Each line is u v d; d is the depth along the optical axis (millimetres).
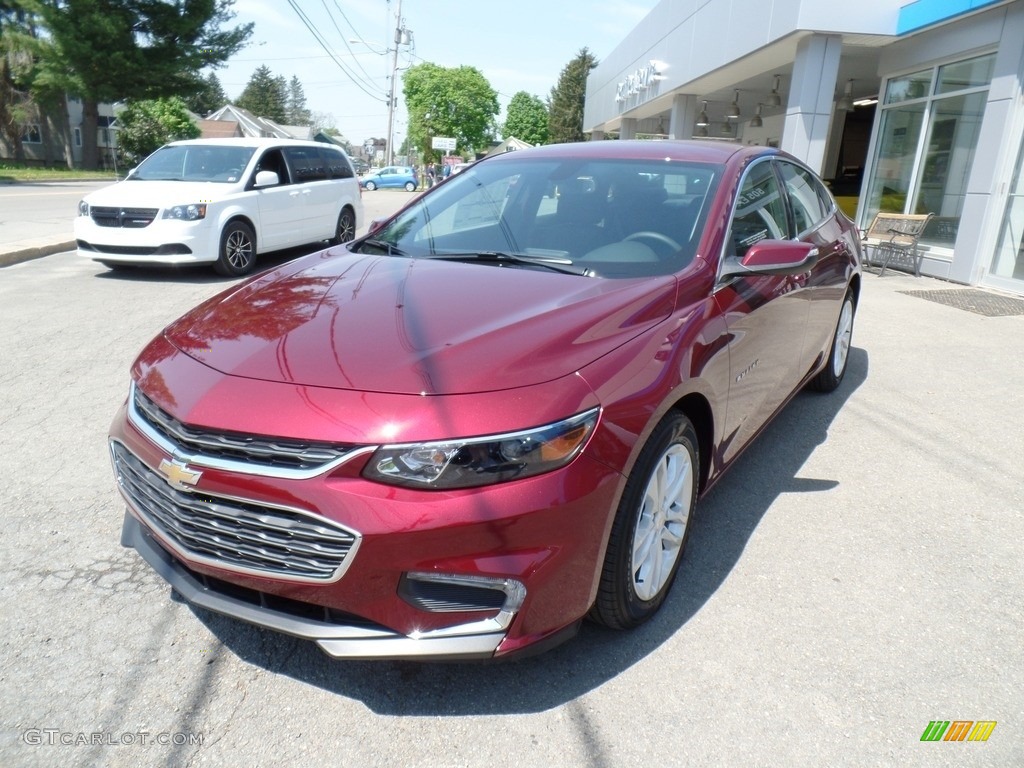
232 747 2119
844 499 3693
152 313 7109
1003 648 2613
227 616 2250
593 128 29859
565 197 3508
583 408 2178
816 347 4461
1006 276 9273
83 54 33969
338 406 2100
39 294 7973
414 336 2393
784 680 2426
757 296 3275
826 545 3264
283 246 10523
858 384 5496
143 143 37656
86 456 3932
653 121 25234
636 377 2373
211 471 2145
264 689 2340
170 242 8750
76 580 2861
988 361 6121
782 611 2789
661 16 18188
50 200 19766
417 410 2064
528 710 2277
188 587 2332
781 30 11195
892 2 10734
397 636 2107
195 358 2443
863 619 2754
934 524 3469
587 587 2256
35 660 2430
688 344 2635
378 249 3520
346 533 2016
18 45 35062
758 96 18469
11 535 3158
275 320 2598
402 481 2018
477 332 2400
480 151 77812
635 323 2566
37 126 50375
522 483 2066
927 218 10383
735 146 3936
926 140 11047
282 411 2115
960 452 4289
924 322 7504
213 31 37812
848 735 2203
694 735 2193
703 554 3168
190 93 38188
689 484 2793
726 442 3109
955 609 2828
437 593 2092
